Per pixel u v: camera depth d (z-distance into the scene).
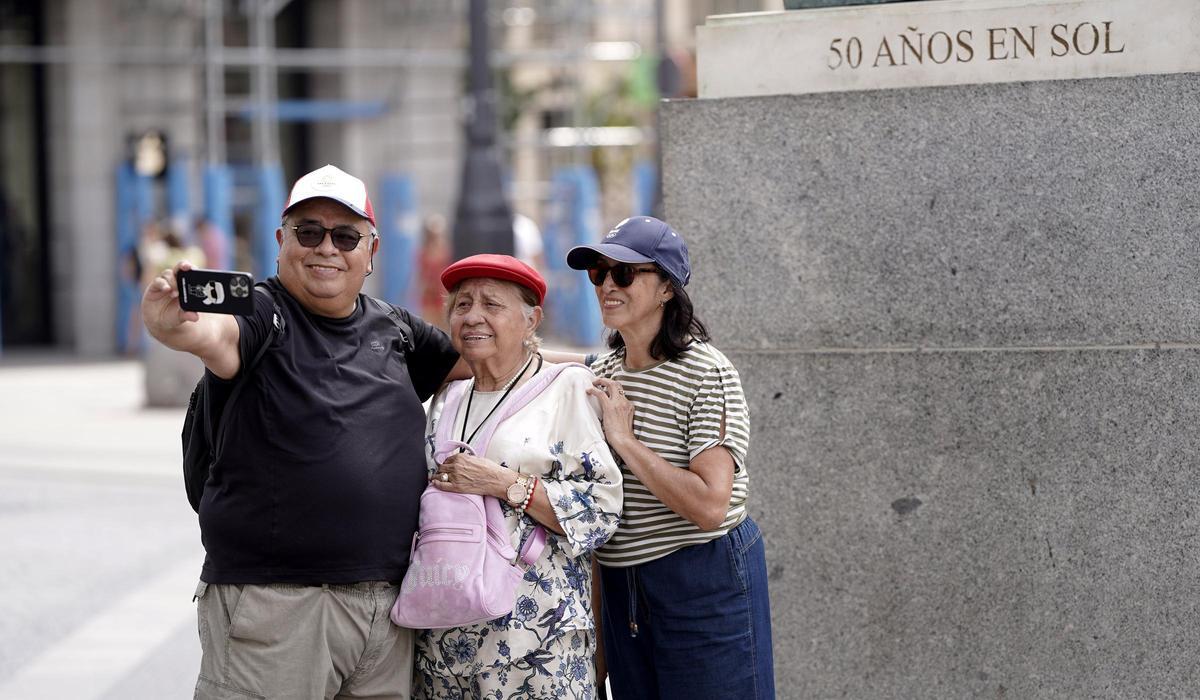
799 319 6.45
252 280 4.47
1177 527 6.07
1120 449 6.11
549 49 35.97
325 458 4.79
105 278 28.66
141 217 27.98
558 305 29.52
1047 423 6.17
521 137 36.09
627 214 35.16
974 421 6.25
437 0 30.55
